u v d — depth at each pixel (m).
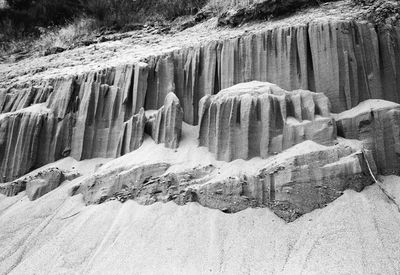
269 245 5.41
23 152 8.75
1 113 9.98
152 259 5.42
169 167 6.89
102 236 6.11
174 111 7.66
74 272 5.52
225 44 8.49
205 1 13.05
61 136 8.91
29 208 7.41
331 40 7.43
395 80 7.39
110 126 8.70
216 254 5.35
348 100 7.13
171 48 9.74
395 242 4.99
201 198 6.28
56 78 9.80
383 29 7.64
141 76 8.74
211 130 7.25
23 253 6.27
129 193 6.73
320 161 6.00
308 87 7.55
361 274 4.59
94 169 8.05
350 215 5.46
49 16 16.47
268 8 9.49
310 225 5.55
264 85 7.23
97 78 9.27
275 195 6.01
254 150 6.79
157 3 14.30
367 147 6.42
